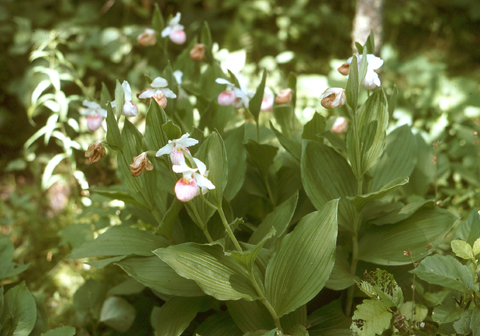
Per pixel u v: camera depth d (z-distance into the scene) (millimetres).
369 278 1505
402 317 1389
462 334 1404
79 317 1710
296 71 3732
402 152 1622
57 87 2020
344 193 1530
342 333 1497
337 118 1685
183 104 1850
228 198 1564
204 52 1772
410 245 1485
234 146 1602
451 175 2080
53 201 2396
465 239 1479
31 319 1509
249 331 1477
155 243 1560
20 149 2863
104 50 3012
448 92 2496
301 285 1414
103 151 1474
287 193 1683
